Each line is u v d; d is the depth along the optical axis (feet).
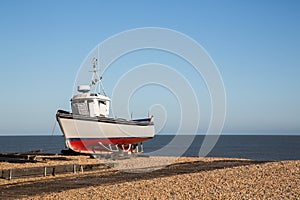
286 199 44.52
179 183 56.59
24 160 94.02
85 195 49.60
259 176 60.34
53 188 57.41
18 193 53.26
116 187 54.95
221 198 45.75
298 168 66.28
